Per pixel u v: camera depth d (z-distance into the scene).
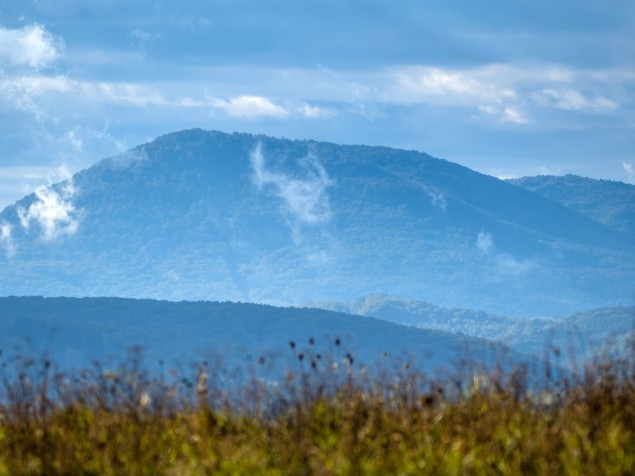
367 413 21.16
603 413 21.08
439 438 20.55
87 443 20.92
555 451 19.30
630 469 18.78
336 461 19.05
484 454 19.25
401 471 18.59
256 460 19.47
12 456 20.52
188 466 19.34
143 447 20.55
